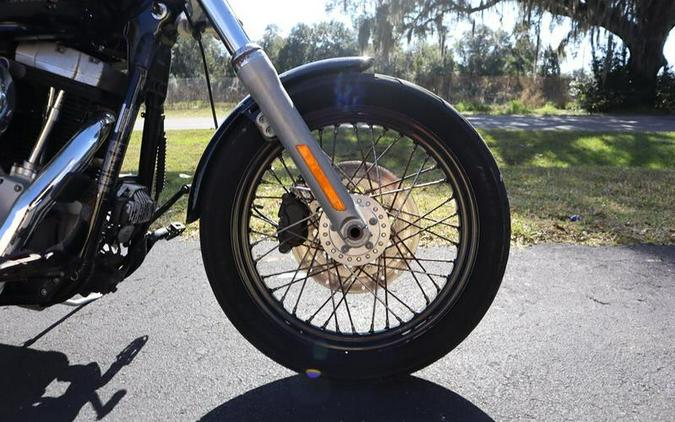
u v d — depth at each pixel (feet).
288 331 6.36
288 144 5.61
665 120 64.13
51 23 5.86
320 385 6.57
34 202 5.58
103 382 6.63
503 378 6.63
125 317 8.25
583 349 7.24
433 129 6.11
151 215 6.59
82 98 6.04
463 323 6.20
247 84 5.57
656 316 8.18
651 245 11.46
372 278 6.59
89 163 5.95
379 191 6.54
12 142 6.05
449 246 11.27
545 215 13.67
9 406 6.18
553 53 87.04
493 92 99.09
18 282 5.93
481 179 6.08
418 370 6.44
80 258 5.84
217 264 6.23
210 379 6.70
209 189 6.18
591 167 22.81
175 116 72.43
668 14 81.05
